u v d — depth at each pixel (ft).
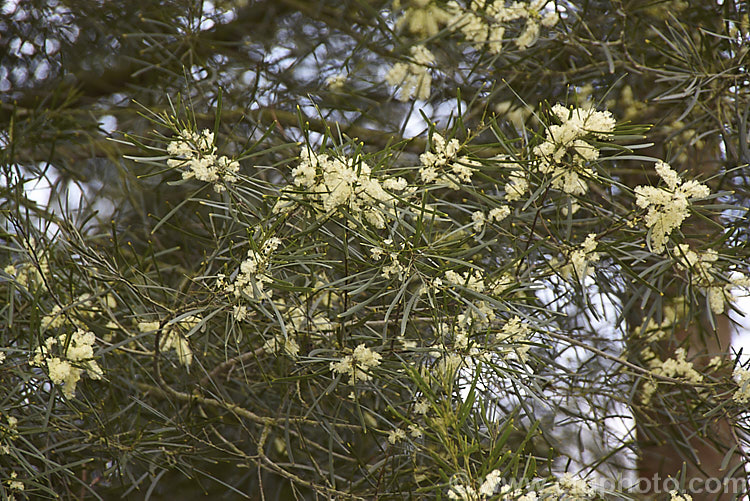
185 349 6.62
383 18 7.13
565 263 6.25
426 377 6.20
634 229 6.27
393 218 6.02
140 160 5.97
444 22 7.22
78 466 6.79
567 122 5.99
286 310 6.46
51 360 6.23
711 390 6.57
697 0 7.20
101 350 6.28
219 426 7.18
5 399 6.36
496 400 6.36
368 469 6.77
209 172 6.01
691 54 6.79
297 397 6.70
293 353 6.37
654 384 6.68
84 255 6.32
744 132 6.67
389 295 6.29
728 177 6.93
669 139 6.89
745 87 6.85
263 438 6.66
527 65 7.16
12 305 6.32
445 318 6.17
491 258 6.57
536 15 6.97
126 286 6.37
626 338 6.86
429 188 6.15
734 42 6.84
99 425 6.46
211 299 6.11
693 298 6.40
